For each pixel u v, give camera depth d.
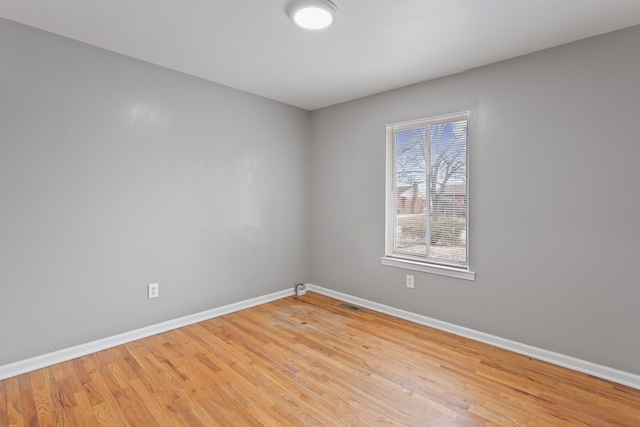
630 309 2.14
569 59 2.33
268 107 3.73
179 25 2.18
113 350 2.57
